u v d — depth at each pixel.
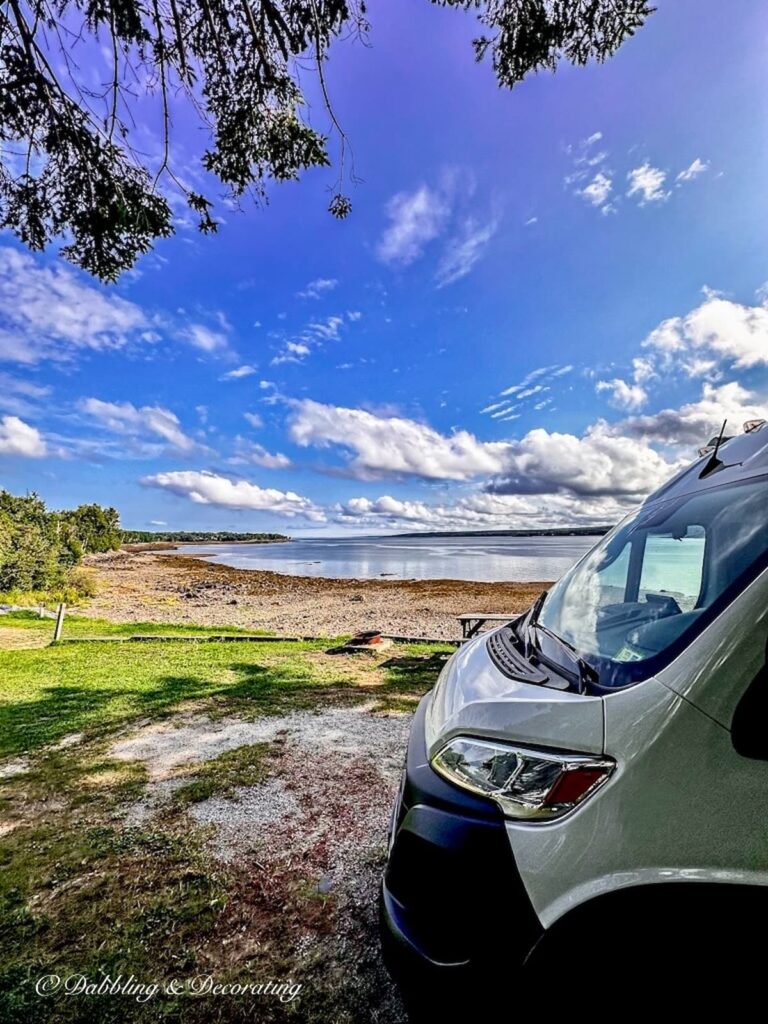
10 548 27.80
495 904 1.27
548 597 2.48
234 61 3.58
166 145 3.60
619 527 2.46
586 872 1.20
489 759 1.46
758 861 1.11
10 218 3.61
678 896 1.14
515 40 3.51
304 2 3.29
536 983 1.17
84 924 2.22
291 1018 1.73
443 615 21.38
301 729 4.86
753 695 1.18
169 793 3.54
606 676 1.50
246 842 2.88
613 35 3.40
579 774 1.29
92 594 33.31
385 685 6.70
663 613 1.72
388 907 1.51
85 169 3.50
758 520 1.52
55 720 5.35
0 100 3.04
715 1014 1.08
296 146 3.91
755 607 1.25
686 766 1.19
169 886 2.48
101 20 3.14
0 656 9.31
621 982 1.13
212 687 6.72
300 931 2.15
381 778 3.71
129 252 3.92
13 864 2.70
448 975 1.27
